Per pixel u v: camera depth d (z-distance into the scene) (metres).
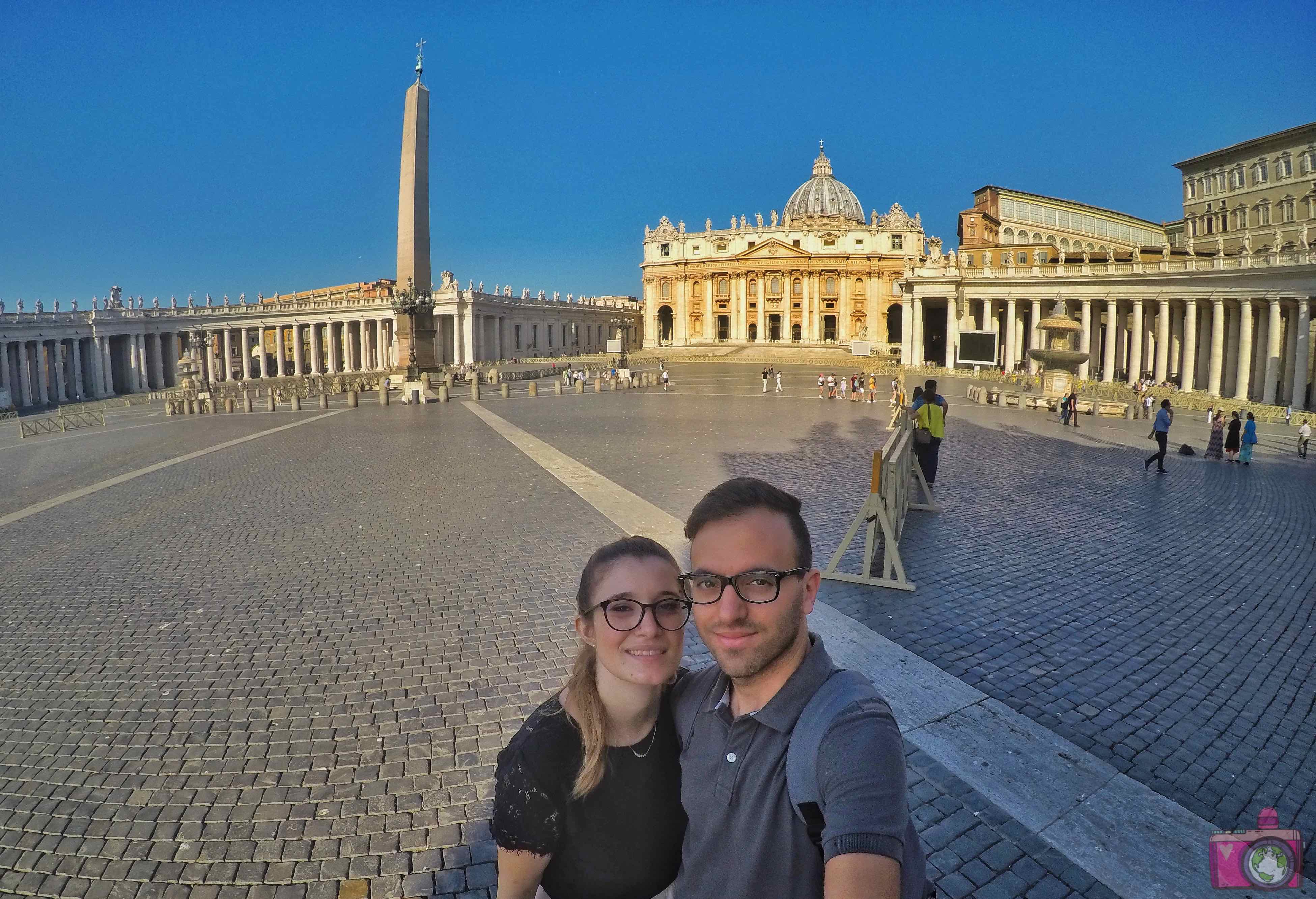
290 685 7.07
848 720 1.93
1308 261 44.06
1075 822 4.89
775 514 2.12
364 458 20.97
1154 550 11.34
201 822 5.08
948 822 4.89
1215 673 7.15
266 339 119.50
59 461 23.39
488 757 5.82
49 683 7.21
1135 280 56.53
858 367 73.62
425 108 45.28
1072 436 25.80
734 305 114.81
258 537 12.48
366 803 5.27
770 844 2.02
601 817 2.23
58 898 4.41
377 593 9.56
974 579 9.98
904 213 110.06
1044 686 6.86
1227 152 62.72
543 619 8.58
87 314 94.81
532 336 114.69
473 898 4.36
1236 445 20.67
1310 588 9.65
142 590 9.90
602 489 15.76
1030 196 89.44
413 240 45.09
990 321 68.75
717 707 2.28
